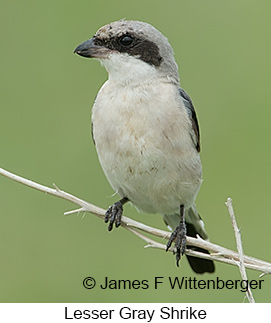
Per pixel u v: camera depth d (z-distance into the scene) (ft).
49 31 48.62
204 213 44.70
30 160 44.98
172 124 32.12
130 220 31.68
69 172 44.57
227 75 48.11
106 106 32.58
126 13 49.26
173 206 34.76
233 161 45.91
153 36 32.94
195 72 48.34
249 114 46.93
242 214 44.32
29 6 49.37
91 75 46.85
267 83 47.85
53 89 46.96
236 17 50.11
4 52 48.29
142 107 32.09
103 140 32.63
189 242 30.07
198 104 47.19
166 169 32.55
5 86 47.26
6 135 46.06
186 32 49.34
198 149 33.83
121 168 32.78
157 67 32.86
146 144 31.96
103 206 43.62
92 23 48.83
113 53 32.76
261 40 49.42
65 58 47.70
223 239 43.57
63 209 43.06
